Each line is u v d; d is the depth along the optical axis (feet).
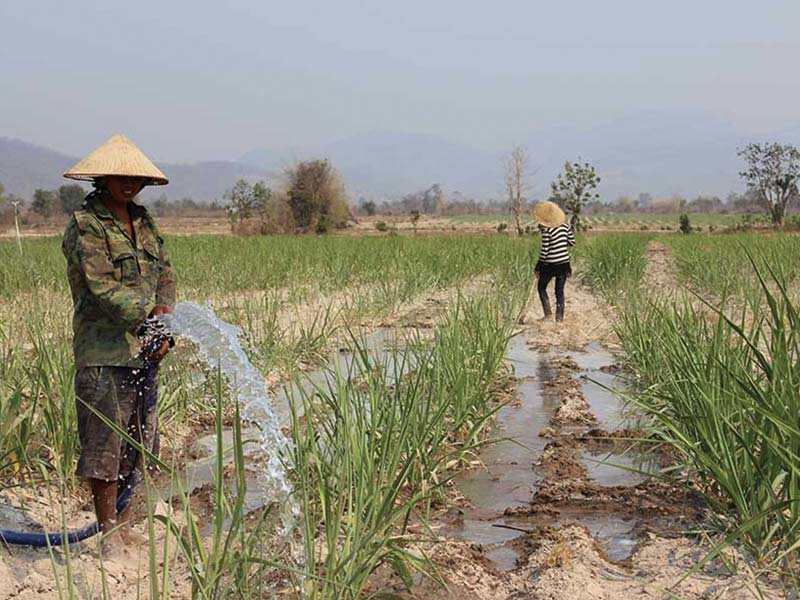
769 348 18.66
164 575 11.50
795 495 15.53
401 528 17.57
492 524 18.66
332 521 14.16
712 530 17.49
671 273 82.12
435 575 15.48
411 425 19.35
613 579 15.65
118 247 15.35
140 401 16.17
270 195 176.65
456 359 25.14
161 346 15.87
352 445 16.01
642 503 19.58
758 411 15.57
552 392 30.81
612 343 40.04
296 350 32.78
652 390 25.45
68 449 18.92
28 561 15.76
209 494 19.33
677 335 23.97
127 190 15.53
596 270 66.80
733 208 634.84
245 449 22.85
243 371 15.05
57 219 254.68
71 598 11.46
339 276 60.54
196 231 235.40
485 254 79.36
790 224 208.44
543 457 22.97
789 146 206.28
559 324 45.32
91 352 15.34
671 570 15.79
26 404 21.01
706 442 17.79
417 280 56.08
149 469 17.15
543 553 16.66
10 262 57.98
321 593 13.00
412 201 615.98
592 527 18.39
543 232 46.14
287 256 72.49
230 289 55.57
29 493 18.97
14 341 26.00
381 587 15.14
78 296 15.55
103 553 15.71
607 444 24.41
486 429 25.11
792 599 14.29
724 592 14.71
